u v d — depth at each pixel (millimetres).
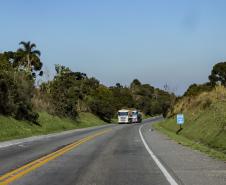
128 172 14672
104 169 15539
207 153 22172
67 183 12344
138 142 31562
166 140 34250
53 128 60219
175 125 62250
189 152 22781
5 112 49688
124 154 21656
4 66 57688
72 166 16469
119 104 138000
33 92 66000
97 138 36969
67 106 78125
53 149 24859
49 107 71062
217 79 72750
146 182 12461
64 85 86375
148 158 19531
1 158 19562
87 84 120875
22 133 44594
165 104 193750
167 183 12242
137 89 198875
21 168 15781
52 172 14719
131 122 103062
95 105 107375
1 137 38688
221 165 16578
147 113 174875
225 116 36531
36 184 12148
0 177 13453
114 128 64500
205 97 58344
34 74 99125
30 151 23500
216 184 11945
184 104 72062
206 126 39344
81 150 24188
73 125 73250
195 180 12719
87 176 13750
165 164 17031
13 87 52812
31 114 56094
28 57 97188
